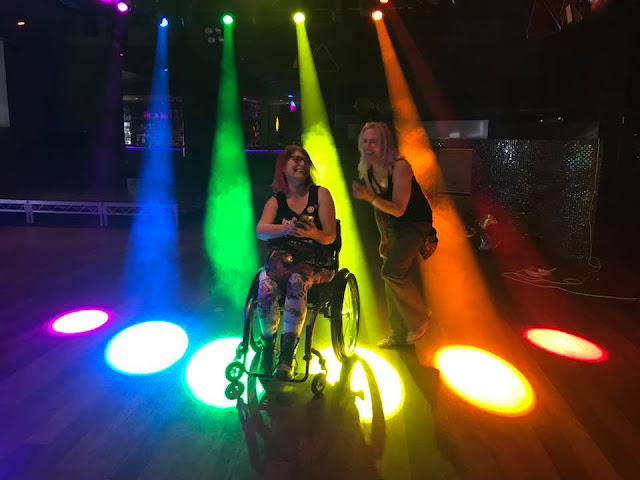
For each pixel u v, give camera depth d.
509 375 3.29
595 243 6.89
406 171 3.26
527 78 9.52
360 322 4.29
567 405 2.91
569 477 2.27
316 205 3.09
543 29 6.22
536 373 3.32
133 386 3.08
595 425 2.70
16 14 10.52
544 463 2.37
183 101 12.59
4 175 12.34
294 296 2.86
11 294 4.97
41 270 5.89
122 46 11.59
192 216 9.62
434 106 10.07
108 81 13.11
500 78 9.67
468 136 9.72
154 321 4.23
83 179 13.59
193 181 13.02
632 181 8.20
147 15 8.95
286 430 2.62
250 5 8.88
